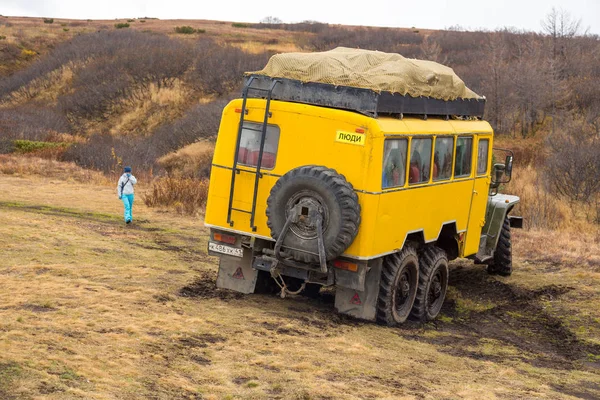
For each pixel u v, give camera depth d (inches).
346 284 325.4
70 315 284.2
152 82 2440.9
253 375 241.4
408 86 337.1
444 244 423.2
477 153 420.8
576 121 1585.9
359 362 276.2
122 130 2242.9
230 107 339.0
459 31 2891.2
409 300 370.6
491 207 477.7
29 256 411.5
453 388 257.4
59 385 201.5
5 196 788.0
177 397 210.7
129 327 275.9
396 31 3223.4
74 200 794.2
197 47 2682.1
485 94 1771.7
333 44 2952.8
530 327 398.0
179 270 422.0
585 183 957.8
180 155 1627.7
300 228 315.0
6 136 1600.6
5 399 185.0
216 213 344.8
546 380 293.0
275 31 3814.0
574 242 655.1
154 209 758.5
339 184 306.0
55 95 2568.9
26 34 3496.6
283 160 328.2
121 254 461.1
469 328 389.4
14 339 238.8
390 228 330.3
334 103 322.0
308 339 299.3
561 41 2180.1
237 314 326.0
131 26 3914.9
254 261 336.5
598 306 430.9
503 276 507.2
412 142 343.0
